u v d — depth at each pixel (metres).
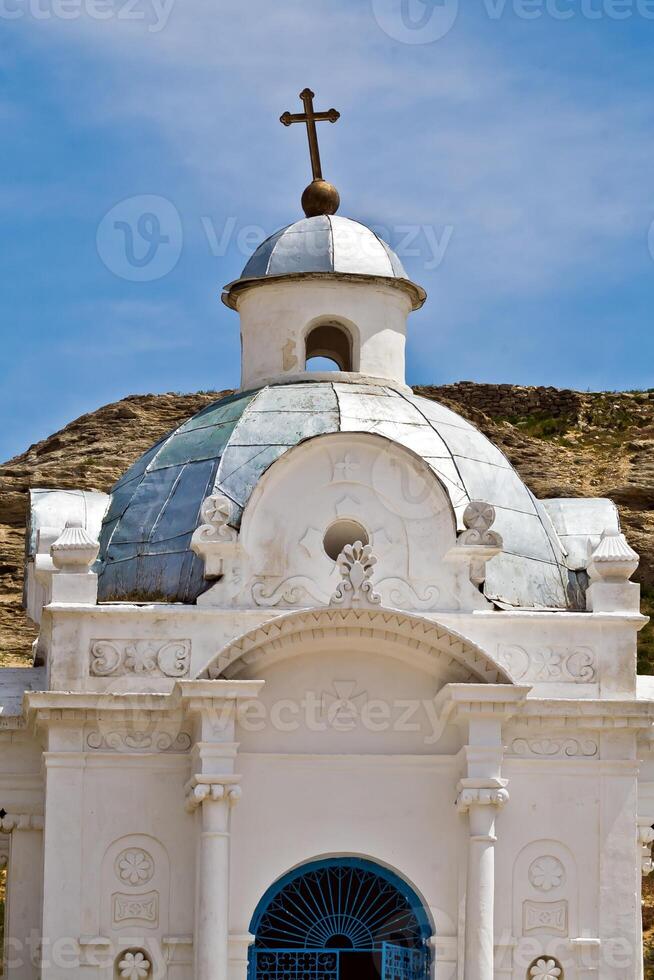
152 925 50.00
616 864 51.25
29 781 52.84
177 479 55.38
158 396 140.38
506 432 140.38
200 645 50.94
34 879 52.53
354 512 52.12
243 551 51.44
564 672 52.00
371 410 56.28
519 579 54.34
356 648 51.03
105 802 50.44
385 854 50.69
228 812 49.53
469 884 49.78
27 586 58.41
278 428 55.38
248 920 49.97
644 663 119.56
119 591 53.75
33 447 136.25
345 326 59.66
